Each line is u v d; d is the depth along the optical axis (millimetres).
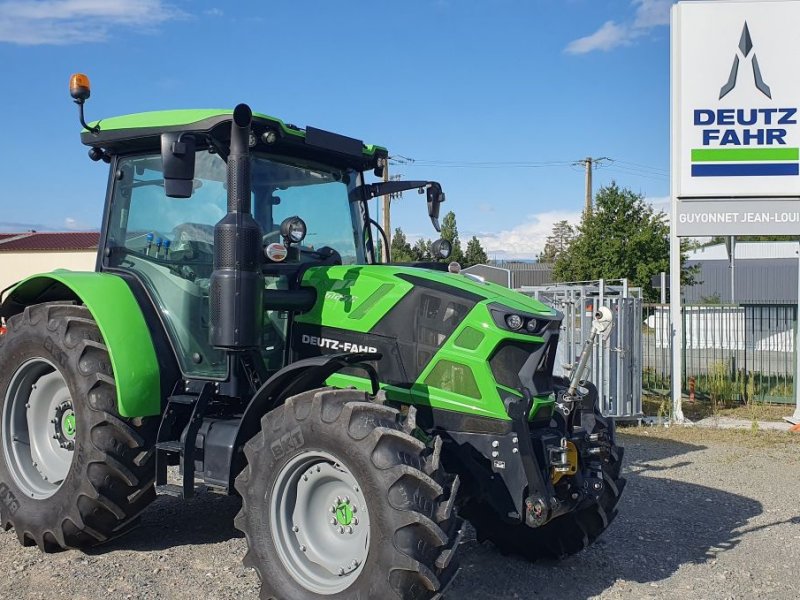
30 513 4754
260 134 4477
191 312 4605
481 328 3980
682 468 7605
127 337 4496
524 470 3820
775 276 35031
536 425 4145
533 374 4008
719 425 10133
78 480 4512
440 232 5309
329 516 3807
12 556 4688
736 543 5250
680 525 5660
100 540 4695
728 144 10406
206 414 4391
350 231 5168
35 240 33406
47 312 4883
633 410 10172
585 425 4438
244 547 4895
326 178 5082
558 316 4227
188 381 4578
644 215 30844
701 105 10414
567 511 4098
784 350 12391
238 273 3998
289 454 3740
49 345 4754
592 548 5113
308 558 3795
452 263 4859
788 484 6953
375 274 4359
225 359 4449
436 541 3365
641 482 6992
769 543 5250
